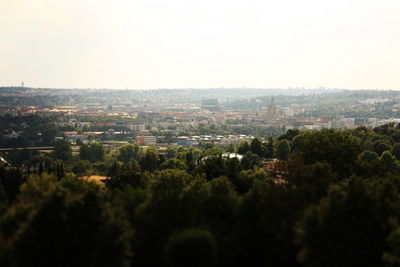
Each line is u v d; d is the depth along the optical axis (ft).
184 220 563.48
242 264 544.62
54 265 501.97
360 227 535.19
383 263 533.14
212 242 514.27
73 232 517.14
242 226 549.95
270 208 575.38
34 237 510.17
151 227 558.15
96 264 500.33
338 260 516.73
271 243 544.21
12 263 490.08
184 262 503.61
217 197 619.26
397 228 515.09
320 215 536.83
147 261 552.41
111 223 517.14
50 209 529.04
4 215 584.40
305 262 517.55
